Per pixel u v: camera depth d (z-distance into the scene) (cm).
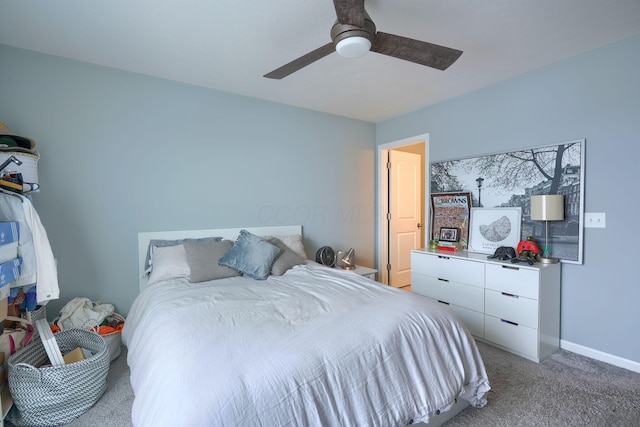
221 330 138
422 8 176
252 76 267
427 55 166
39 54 223
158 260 244
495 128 290
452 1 170
